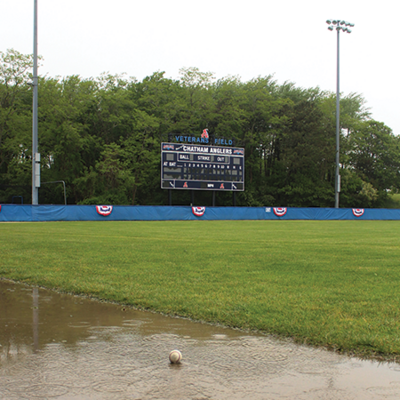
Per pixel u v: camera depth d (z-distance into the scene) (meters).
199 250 12.50
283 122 59.31
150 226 26.89
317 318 5.13
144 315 5.48
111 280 7.73
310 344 4.29
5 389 3.21
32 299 6.48
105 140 58.69
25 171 53.00
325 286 7.16
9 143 50.31
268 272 8.57
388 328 4.69
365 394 3.16
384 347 4.09
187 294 6.52
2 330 4.80
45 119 55.44
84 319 5.30
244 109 61.62
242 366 3.70
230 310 5.55
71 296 6.68
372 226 29.20
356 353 4.02
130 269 8.94
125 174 51.91
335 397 3.11
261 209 41.84
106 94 57.84
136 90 65.88
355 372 3.58
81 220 34.59
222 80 67.00
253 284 7.31
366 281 7.63
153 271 8.68
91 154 57.56
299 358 3.90
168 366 3.70
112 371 3.57
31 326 4.98
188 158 40.28
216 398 3.08
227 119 59.84
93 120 56.81
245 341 4.39
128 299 6.29
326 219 44.28
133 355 3.97
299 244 14.66
